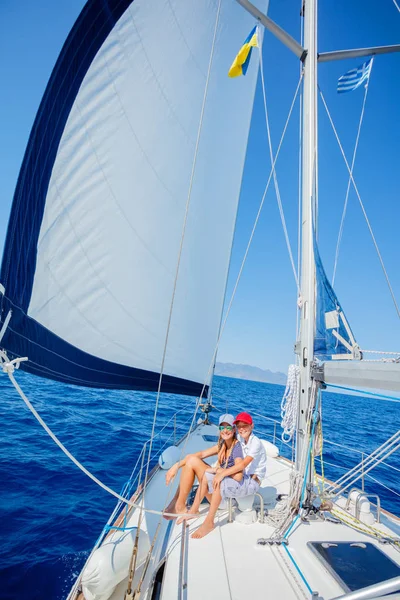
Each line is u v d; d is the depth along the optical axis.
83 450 7.20
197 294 4.57
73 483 5.65
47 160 2.34
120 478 6.01
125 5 2.93
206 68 4.07
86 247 2.67
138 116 3.12
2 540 4.09
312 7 3.19
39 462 6.30
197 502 2.76
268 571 2.09
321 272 2.60
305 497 2.76
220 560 2.20
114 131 2.88
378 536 2.54
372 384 1.88
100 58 2.79
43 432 8.07
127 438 8.38
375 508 3.29
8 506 4.79
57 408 10.72
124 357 3.18
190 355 4.59
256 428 11.11
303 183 3.04
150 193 3.27
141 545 2.47
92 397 13.58
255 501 3.15
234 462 2.87
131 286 3.10
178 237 3.60
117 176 2.90
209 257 4.76
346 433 11.59
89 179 2.66
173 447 4.29
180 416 11.98
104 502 5.16
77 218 2.57
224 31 4.73
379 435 11.84
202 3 3.83
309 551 2.28
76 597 2.25
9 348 1.94
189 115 3.80
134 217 3.08
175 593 1.89
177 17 3.54
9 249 1.96
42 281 2.30
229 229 5.04
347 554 2.21
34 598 3.30
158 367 3.54
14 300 1.99
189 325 4.52
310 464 2.75
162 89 3.41
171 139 3.55
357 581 1.94
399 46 3.54
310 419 2.68
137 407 12.79
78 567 3.75
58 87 2.40
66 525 4.48
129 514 3.18
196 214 4.59
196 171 4.57
